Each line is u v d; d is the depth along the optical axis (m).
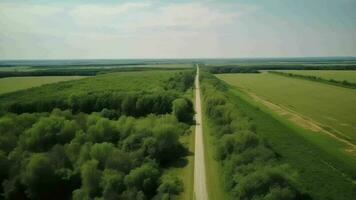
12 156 76.38
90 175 66.62
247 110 118.12
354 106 141.88
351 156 77.44
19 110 124.19
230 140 76.44
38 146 85.88
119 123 94.94
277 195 51.25
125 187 65.81
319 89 194.50
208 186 66.38
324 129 103.69
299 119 117.62
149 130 86.50
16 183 70.31
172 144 83.38
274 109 136.75
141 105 127.06
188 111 123.88
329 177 61.41
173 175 72.62
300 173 62.75
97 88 160.75
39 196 69.06
